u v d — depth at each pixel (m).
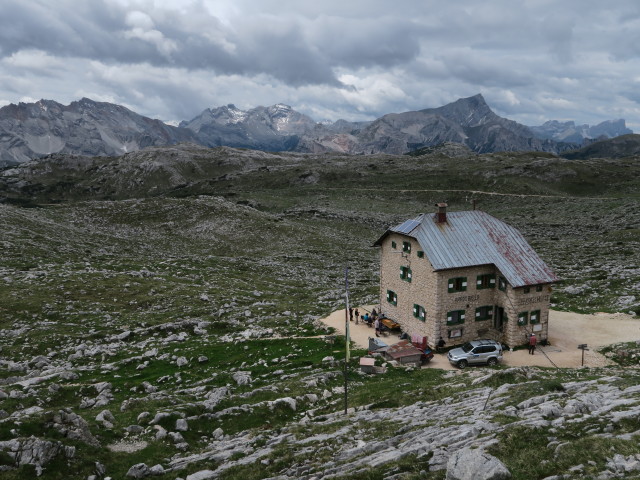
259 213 159.88
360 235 154.62
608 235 124.38
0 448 20.12
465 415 24.19
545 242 126.19
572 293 63.72
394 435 23.02
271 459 21.61
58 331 52.59
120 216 150.25
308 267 107.56
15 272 75.00
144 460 23.06
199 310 63.66
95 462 21.56
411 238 48.44
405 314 50.34
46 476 19.66
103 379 39.97
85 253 101.94
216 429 27.58
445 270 44.88
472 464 15.76
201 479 20.38
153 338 53.09
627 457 15.31
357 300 68.19
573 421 19.41
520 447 17.75
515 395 25.89
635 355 39.81
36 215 136.88
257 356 45.31
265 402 30.98
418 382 35.53
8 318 55.88
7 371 41.62
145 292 71.19
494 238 48.66
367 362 39.62
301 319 59.25
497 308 47.66
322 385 35.62
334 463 20.27
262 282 87.75
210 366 43.78
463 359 41.00
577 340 46.12
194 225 143.12
